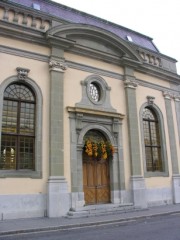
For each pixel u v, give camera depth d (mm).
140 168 15016
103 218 11125
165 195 16094
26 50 12688
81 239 7828
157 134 17234
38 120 12406
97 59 15047
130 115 15375
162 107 17719
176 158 17344
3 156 11484
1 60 11977
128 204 13719
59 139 12523
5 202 10922
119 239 7680
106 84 15047
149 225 9961
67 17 15719
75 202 12453
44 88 12883
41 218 11203
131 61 15953
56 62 13211
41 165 12023
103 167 14258
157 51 19547
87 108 13789
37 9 14273
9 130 11875
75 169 12812
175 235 8055
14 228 9102
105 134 14461
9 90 12188
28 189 11523
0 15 12430
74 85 13836
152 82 17516
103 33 14906
